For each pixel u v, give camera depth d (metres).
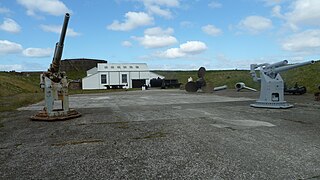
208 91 24.59
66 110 8.37
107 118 8.30
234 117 8.05
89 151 4.46
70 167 3.68
